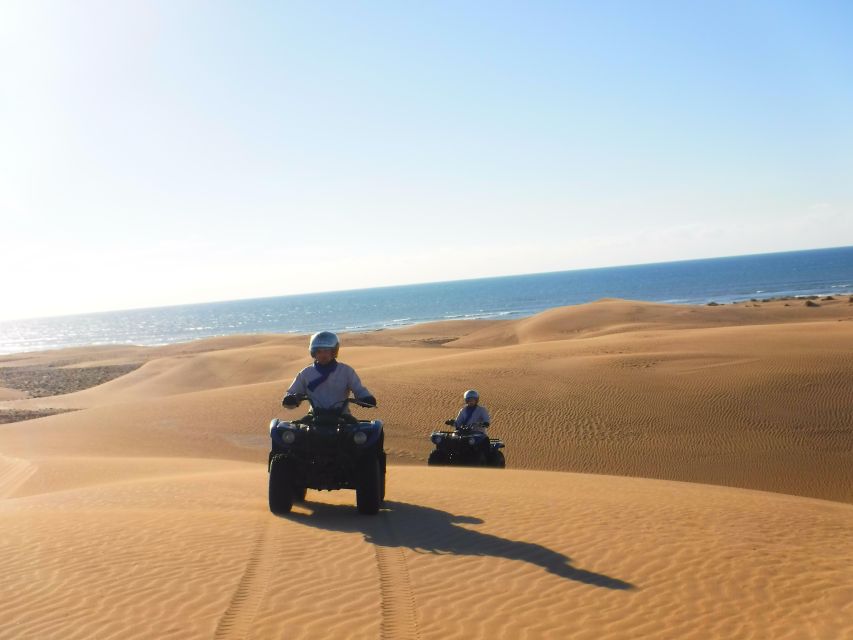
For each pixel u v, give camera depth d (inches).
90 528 326.6
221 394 1385.3
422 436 1009.5
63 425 1267.2
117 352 3959.2
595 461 893.8
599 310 2972.4
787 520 369.4
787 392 1045.8
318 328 6131.9
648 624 213.0
